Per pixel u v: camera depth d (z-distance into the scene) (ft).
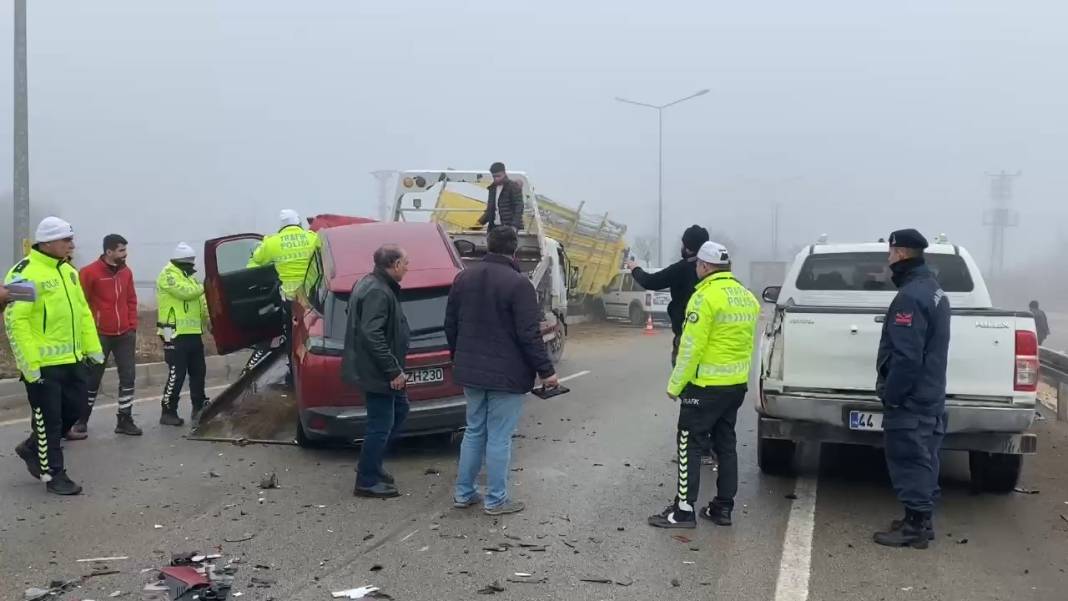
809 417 19.94
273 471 23.24
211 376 42.24
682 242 23.52
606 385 40.70
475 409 19.60
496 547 17.12
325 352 23.90
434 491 21.34
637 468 23.70
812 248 26.96
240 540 17.52
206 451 25.58
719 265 18.42
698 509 20.10
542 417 31.68
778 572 15.93
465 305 19.16
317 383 23.85
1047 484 22.65
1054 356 33.58
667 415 32.04
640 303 84.99
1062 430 31.12
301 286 28.55
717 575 15.76
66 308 21.02
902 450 17.44
